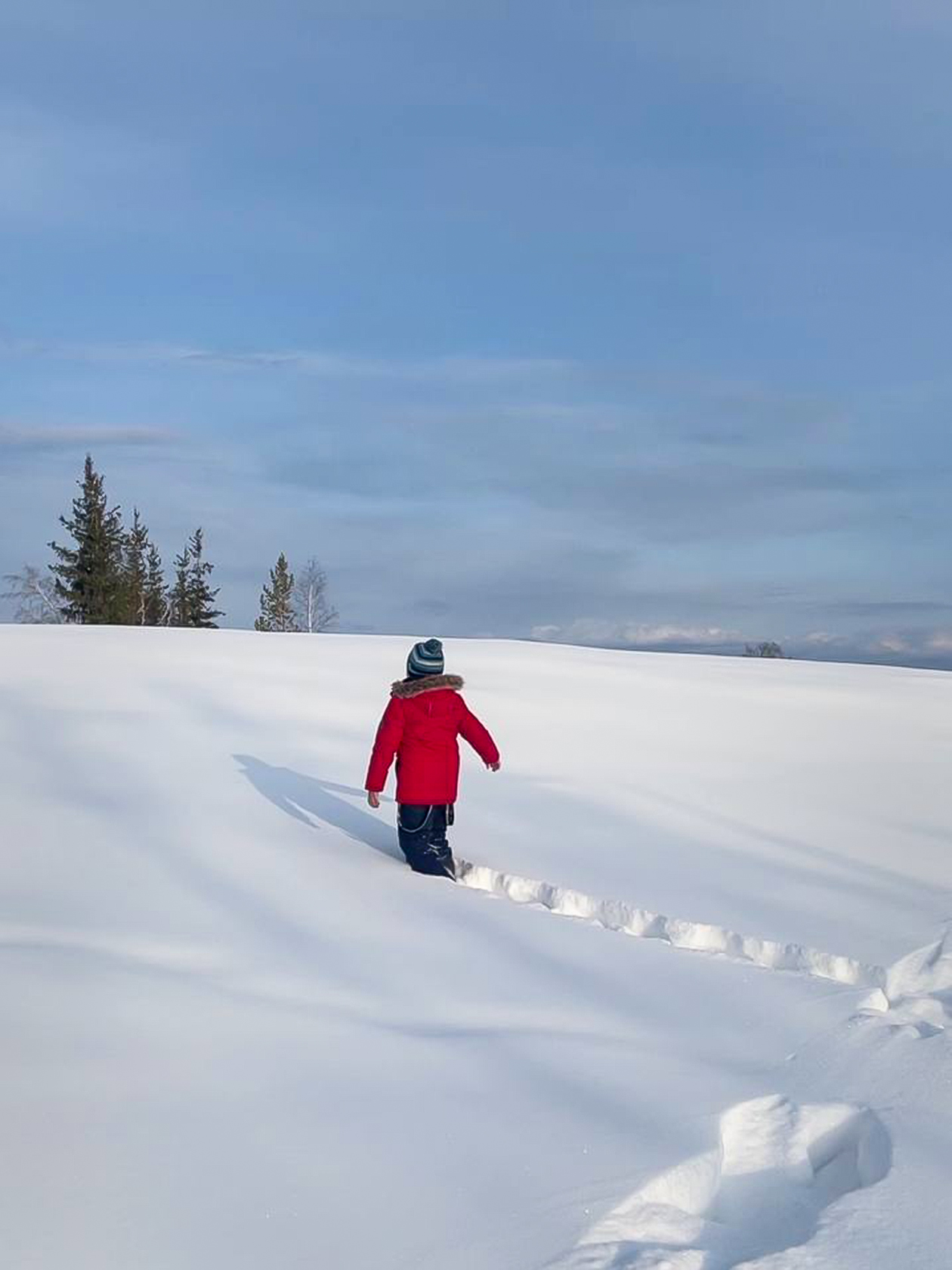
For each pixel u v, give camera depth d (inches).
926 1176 138.6
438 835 279.7
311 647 703.7
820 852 309.6
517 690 601.0
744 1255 126.0
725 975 210.7
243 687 538.3
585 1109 153.8
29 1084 153.9
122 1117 146.2
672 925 242.4
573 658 764.6
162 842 289.7
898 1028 183.9
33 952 205.5
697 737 500.7
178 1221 123.8
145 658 615.5
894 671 888.9
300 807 337.1
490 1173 136.1
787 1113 156.6
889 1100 159.3
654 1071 167.3
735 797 378.6
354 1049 171.6
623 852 301.6
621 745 470.6
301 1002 189.8
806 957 224.7
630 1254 120.3
